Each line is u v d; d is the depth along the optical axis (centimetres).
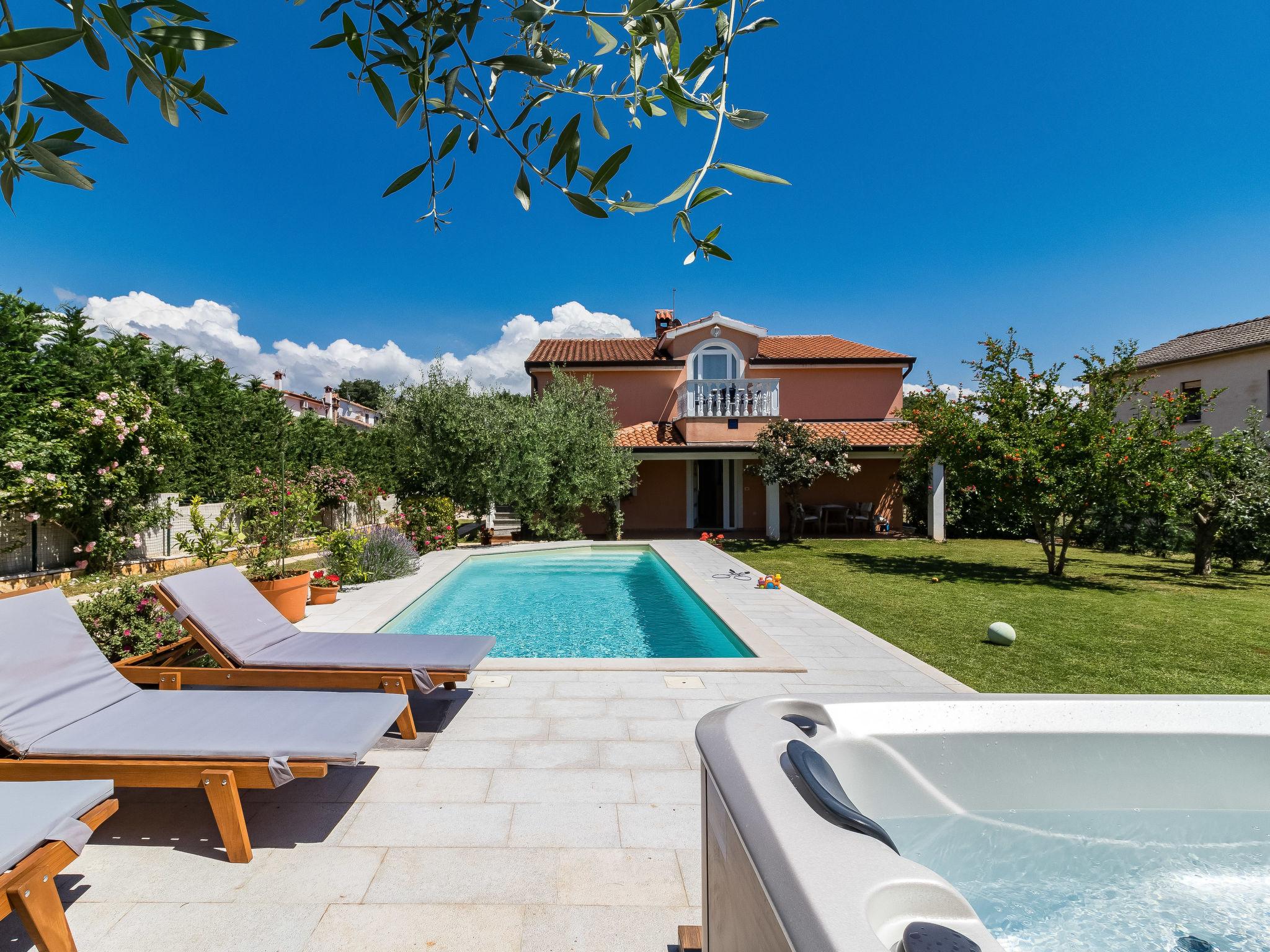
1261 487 1145
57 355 1209
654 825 322
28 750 305
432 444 1633
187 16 116
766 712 207
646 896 266
